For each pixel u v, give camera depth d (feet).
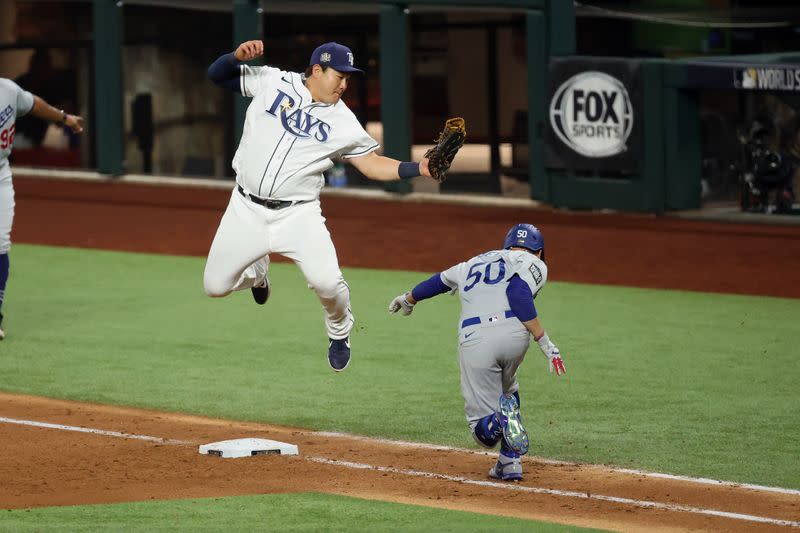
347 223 249.55
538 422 123.13
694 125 246.27
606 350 153.07
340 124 101.19
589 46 271.08
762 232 233.35
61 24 317.01
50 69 320.09
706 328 165.07
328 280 103.55
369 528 88.28
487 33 269.85
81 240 235.40
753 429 120.26
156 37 304.09
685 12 271.08
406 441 116.88
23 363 146.92
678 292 189.06
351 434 119.24
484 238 232.94
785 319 170.19
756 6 285.23
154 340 158.61
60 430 119.24
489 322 101.55
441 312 174.81
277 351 152.97
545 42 257.75
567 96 254.88
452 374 142.20
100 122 310.65
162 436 117.60
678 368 144.25
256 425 122.42
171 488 99.66
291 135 100.89
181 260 216.33
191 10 298.56
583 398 131.85
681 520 93.09
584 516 93.86
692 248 221.25
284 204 102.58
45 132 323.16
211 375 142.00
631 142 248.11
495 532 86.94
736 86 233.14
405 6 270.87
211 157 303.27
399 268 209.15
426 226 245.65
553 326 166.81
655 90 244.22
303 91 101.19
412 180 281.54
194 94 302.45
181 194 290.56
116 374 142.31
